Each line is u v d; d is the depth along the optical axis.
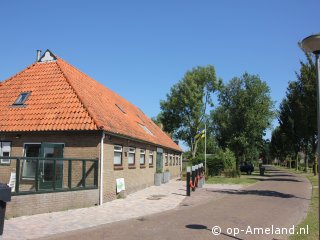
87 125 15.34
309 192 21.05
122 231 9.60
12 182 11.97
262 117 45.72
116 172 17.23
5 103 17.94
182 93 59.72
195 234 9.23
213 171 37.75
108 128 15.90
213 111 57.41
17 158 11.66
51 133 15.82
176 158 36.97
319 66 7.26
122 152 18.22
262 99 46.34
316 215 12.32
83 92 18.64
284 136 50.91
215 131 57.75
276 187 24.45
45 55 20.56
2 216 8.84
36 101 17.50
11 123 16.45
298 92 35.75
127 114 24.59
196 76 59.91
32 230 9.59
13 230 9.49
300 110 34.25
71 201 13.69
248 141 45.59
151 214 12.59
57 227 10.07
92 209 13.80
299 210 13.67
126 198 17.47
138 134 21.16
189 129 62.09
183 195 18.91
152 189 22.27
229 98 47.44
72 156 15.52
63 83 18.28
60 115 16.22
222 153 38.62
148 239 8.66
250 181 30.08
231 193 19.98
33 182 12.20
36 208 12.17
